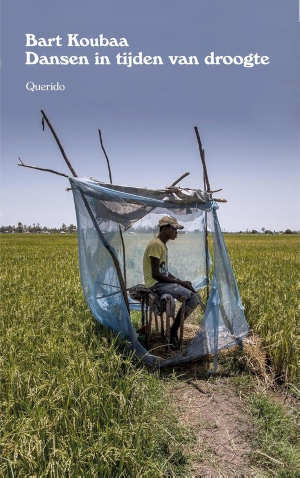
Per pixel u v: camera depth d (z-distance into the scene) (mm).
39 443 2721
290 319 5277
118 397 3410
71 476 2537
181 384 4449
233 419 3748
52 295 7141
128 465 2736
